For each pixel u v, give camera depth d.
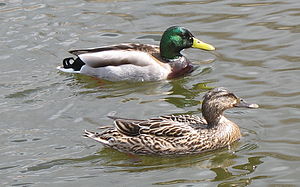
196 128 14.34
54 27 21.12
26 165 14.00
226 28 20.42
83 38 20.48
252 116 15.52
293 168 13.42
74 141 14.88
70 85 17.91
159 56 18.81
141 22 21.27
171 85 17.95
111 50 18.62
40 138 15.06
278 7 21.47
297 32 19.69
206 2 22.27
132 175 13.52
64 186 13.19
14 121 15.91
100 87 17.92
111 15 21.80
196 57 19.30
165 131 14.23
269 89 16.72
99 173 13.62
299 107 15.70
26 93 17.39
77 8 22.31
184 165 13.85
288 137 14.54
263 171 13.40
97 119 15.92
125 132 14.35
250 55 18.72
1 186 13.27
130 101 16.92
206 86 17.52
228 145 14.45
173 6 22.11
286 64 17.92
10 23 21.36
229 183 13.03
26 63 19.11
